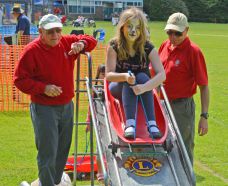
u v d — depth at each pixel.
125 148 5.14
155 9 85.31
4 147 8.66
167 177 4.91
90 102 5.41
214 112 12.21
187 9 88.44
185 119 6.15
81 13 80.94
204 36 45.72
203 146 9.12
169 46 6.15
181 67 6.02
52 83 5.41
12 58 11.87
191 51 5.97
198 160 8.27
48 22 5.18
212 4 89.50
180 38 5.93
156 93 5.69
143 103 5.30
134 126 5.12
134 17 5.17
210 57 26.33
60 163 5.91
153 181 4.86
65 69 5.47
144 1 85.62
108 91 5.58
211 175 7.50
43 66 5.34
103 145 5.18
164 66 6.14
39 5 43.09
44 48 5.32
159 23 74.94
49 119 5.42
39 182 5.68
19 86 5.27
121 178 4.86
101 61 12.63
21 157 8.09
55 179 5.97
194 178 4.77
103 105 5.64
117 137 5.23
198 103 12.95
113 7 82.44
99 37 25.41
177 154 5.18
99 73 6.95
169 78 6.08
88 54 5.51
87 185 6.80
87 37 5.72
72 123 5.77
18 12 14.89
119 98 5.54
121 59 5.36
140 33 5.23
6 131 9.77
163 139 5.09
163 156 5.13
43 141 5.44
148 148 5.18
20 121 10.62
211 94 14.77
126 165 4.98
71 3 80.12
